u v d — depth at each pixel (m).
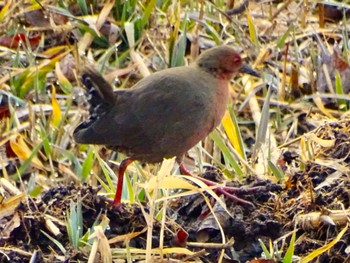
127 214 10.03
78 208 9.77
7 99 13.33
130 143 10.20
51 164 12.31
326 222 9.47
